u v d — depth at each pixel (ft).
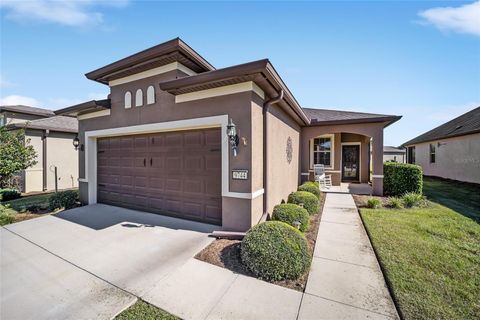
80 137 25.09
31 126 35.73
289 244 10.52
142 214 19.97
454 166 44.91
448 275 10.09
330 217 19.92
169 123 17.54
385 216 19.53
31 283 10.03
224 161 15.29
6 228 17.12
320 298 8.76
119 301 8.71
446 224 17.20
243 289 9.32
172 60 17.34
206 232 15.44
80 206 23.66
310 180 37.81
